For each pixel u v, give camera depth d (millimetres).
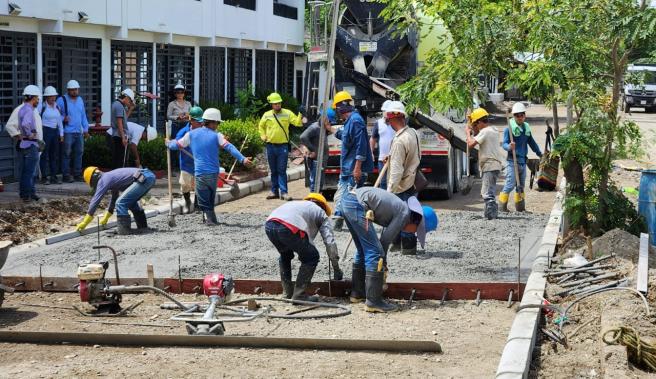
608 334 9773
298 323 11164
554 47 13859
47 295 12820
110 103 26844
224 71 36469
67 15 23438
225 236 16188
